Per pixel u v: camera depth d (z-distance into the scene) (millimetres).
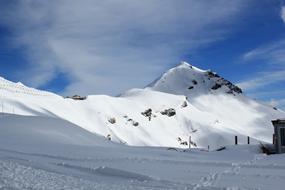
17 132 30125
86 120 128000
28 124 33969
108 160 20250
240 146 42125
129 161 20266
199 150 41312
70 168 16766
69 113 125000
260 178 16016
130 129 137000
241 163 20922
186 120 164125
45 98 129250
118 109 146125
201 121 164375
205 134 153750
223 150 40594
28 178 11234
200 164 20172
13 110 102812
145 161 20594
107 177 15500
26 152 21656
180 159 23469
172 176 16266
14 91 127125
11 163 13852
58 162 18203
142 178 15547
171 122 159000
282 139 39438
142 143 130250
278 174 16969
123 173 16250
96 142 33719
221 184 14805
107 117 135000
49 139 29453
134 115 147125
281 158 24141
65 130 34688
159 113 161875
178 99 176375
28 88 141500
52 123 35938
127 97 174750
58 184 11023
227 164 20219
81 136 34156
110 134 125438
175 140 144750
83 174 15445
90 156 21609
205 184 14773
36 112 108500
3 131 30250
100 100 146000
